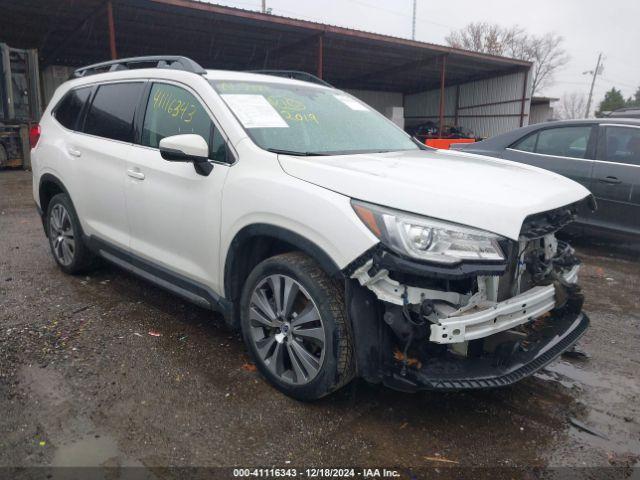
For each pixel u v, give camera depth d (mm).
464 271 2174
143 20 15492
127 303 4051
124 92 3908
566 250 3057
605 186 5707
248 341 2963
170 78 3506
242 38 17828
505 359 2445
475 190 2447
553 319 3006
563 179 3061
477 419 2689
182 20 15492
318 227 2457
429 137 24406
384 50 19688
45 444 2365
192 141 2914
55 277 4605
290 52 20031
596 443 2521
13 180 11141
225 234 2936
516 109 23969
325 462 2322
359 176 2492
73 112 4461
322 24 16156
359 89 29609
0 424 2496
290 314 2723
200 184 3086
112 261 3977
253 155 2875
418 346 2393
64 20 15805
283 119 3234
